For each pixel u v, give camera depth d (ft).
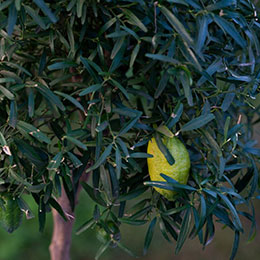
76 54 4.79
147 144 4.80
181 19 4.37
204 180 4.43
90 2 4.32
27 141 4.83
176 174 4.37
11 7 3.81
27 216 4.50
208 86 4.83
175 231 4.79
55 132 4.73
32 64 5.62
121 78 4.73
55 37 4.54
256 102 9.07
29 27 4.64
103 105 4.36
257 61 5.42
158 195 4.74
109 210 4.80
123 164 4.31
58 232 7.41
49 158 4.55
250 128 6.33
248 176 4.98
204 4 4.37
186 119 4.85
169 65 4.35
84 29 4.54
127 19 4.49
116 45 4.22
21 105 5.03
